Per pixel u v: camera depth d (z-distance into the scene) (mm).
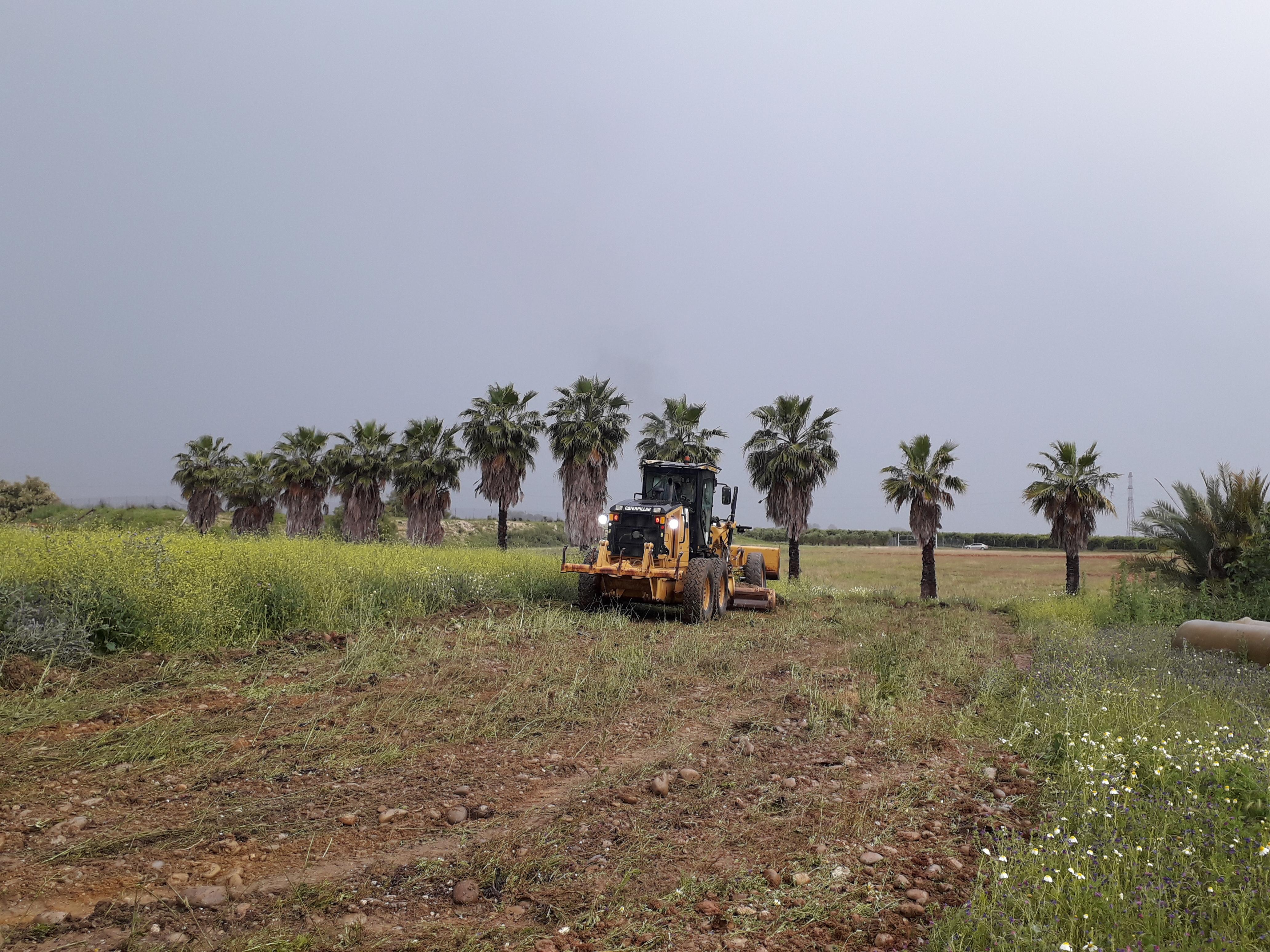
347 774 4469
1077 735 5398
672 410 30297
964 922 2896
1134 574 16109
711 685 7141
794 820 4094
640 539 11914
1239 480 15195
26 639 6141
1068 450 24266
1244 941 2650
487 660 7562
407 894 3148
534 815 4023
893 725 5973
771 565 17359
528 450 31406
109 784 4117
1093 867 3262
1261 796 4004
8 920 2791
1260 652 8719
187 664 6676
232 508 40406
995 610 17344
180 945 2689
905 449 25938
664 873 3428
